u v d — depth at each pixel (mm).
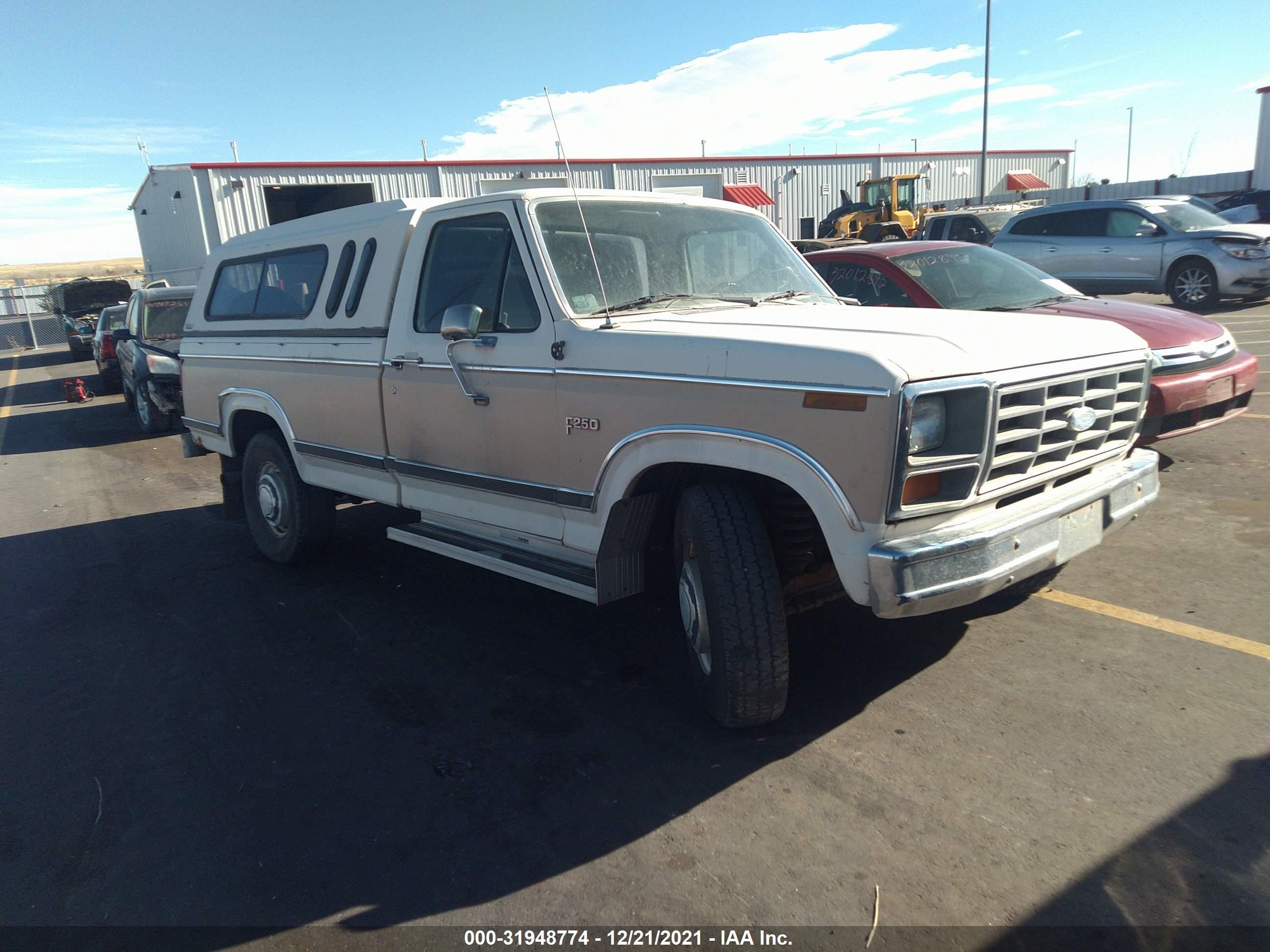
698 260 4188
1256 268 12625
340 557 5988
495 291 3955
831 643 4125
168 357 11602
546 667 4098
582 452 3584
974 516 2945
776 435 2908
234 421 5988
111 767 3463
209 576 5785
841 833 2750
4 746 3691
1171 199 14266
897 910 2414
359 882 2680
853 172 38875
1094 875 2492
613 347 3398
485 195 4012
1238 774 2900
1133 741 3133
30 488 9266
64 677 4355
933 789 2938
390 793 3148
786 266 4492
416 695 3902
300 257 5277
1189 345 5680
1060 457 3271
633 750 3320
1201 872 2477
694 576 3342
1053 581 4578
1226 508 5496
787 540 3432
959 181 42219
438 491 4461
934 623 4254
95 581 5863
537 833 2859
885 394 2637
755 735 3361
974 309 6273
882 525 2719
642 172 32875
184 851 2895
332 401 4922
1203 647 3793
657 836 2803
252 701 3953
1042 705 3426
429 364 4215
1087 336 3432
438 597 5137
